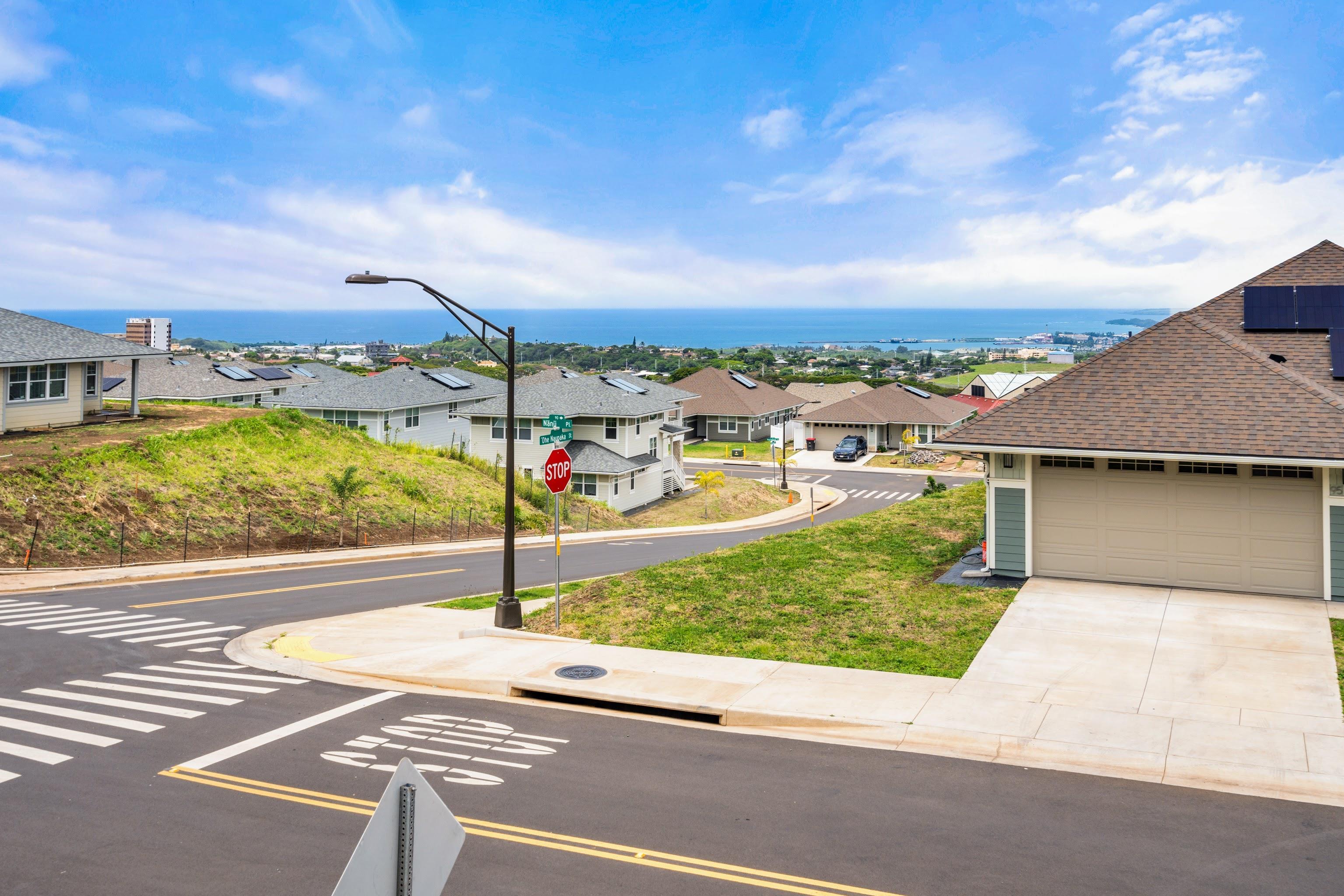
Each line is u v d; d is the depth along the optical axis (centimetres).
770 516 5250
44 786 1003
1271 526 1791
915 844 868
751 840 875
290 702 1341
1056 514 1939
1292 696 1257
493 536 3900
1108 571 1908
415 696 1380
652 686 1359
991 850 853
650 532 4397
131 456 3350
